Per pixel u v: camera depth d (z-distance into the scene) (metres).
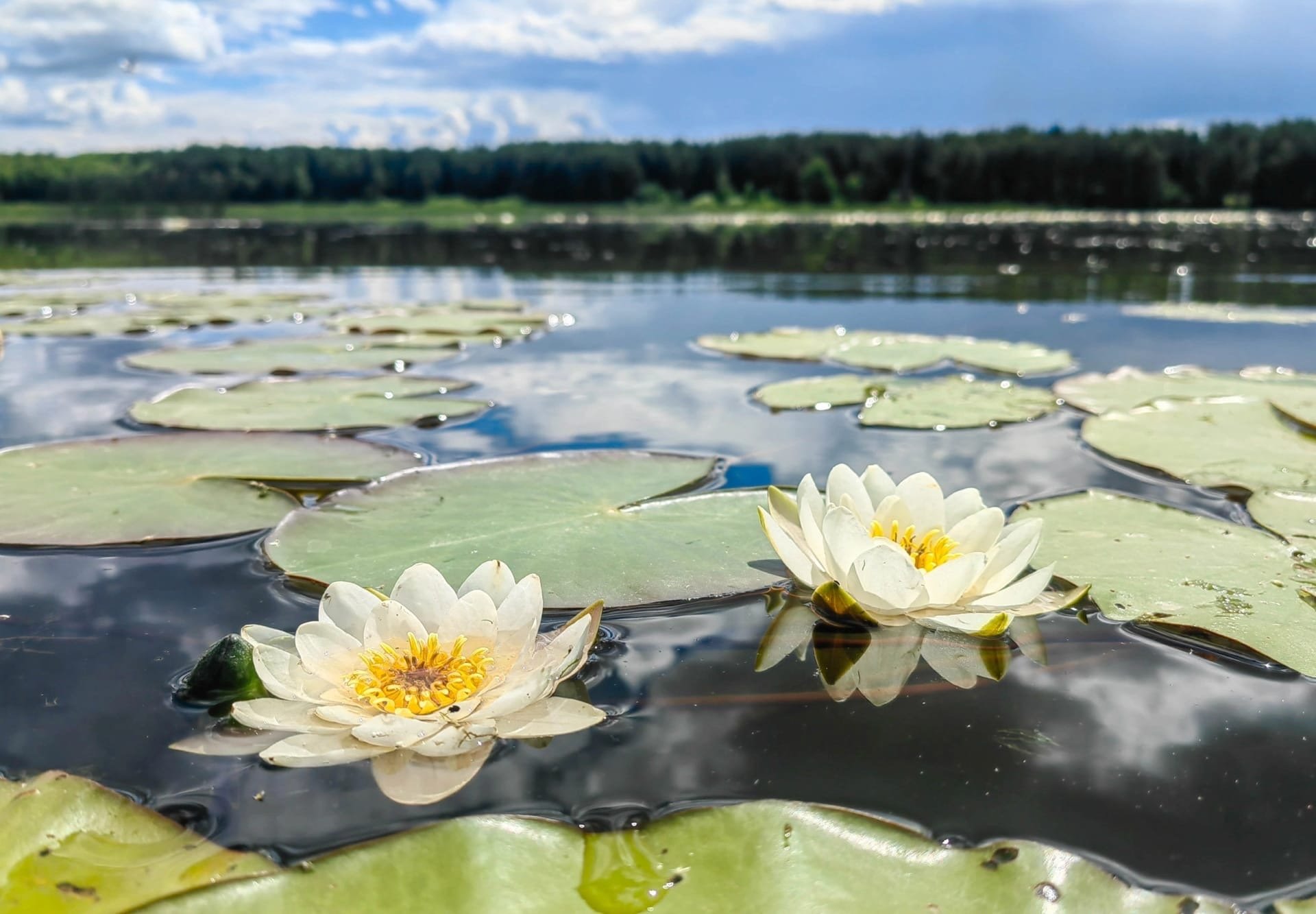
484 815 0.94
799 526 1.57
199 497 1.90
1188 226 17.70
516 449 2.38
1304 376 3.15
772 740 1.09
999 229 16.84
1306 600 1.44
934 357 3.75
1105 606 1.44
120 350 4.07
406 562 1.57
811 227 18.11
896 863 0.88
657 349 4.10
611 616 1.42
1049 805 0.97
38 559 1.62
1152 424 2.49
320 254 10.76
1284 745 1.08
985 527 1.48
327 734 1.04
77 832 0.90
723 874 0.87
